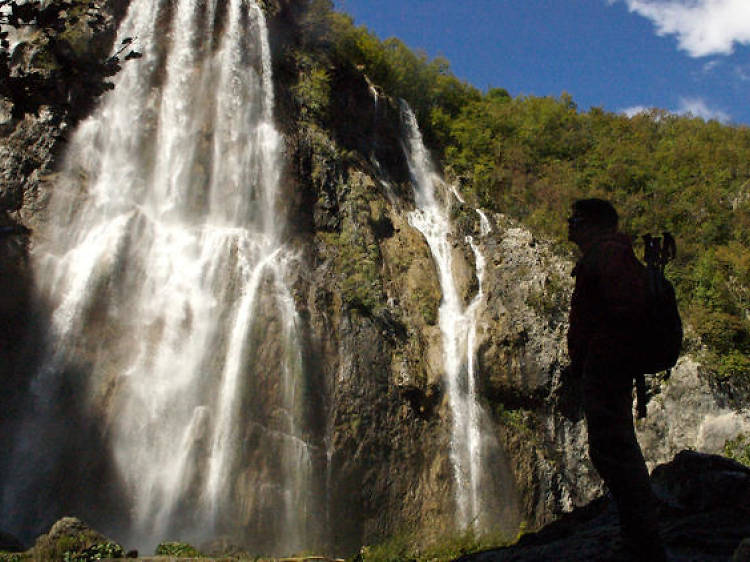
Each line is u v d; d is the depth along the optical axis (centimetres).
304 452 2467
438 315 3100
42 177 2588
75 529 1033
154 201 2767
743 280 3456
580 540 483
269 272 2694
